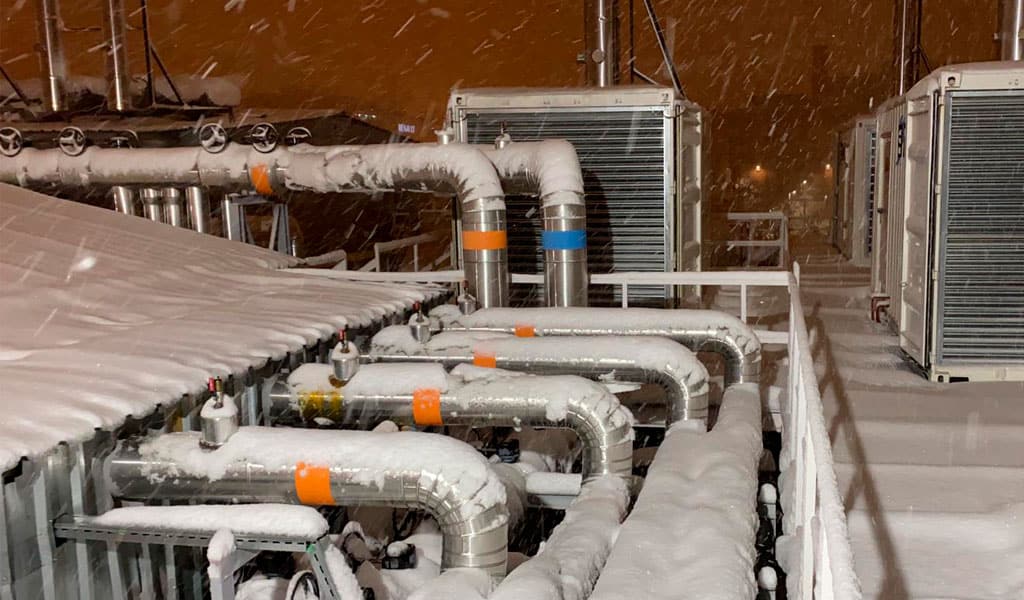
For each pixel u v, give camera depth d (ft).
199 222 26.53
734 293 39.91
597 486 13.82
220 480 10.98
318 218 51.21
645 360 16.85
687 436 15.34
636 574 9.77
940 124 20.77
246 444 11.10
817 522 7.64
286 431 11.39
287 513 9.89
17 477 9.48
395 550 13.84
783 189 84.33
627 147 26.17
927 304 21.57
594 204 26.53
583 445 14.35
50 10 39.65
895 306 26.71
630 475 14.40
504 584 9.73
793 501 13.74
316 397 14.46
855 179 47.19
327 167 23.58
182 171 25.34
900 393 20.80
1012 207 20.77
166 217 27.45
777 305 35.91
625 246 26.61
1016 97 20.36
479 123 26.68
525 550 17.44
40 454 9.42
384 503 10.99
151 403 11.28
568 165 22.56
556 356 17.15
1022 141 20.49
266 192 25.07
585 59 35.81
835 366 23.99
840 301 36.45
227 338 14.73
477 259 22.27
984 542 12.60
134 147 28.02
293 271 23.93
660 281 22.26
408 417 14.43
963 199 20.98
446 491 10.70
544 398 14.11
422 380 14.47
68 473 10.28
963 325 21.48
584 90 26.30
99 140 34.17
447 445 11.05
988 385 21.43
